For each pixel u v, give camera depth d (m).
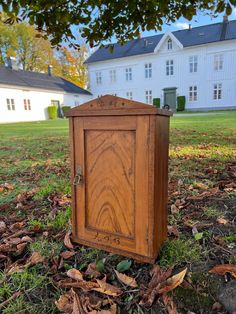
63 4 1.86
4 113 17.77
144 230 0.97
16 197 1.95
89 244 1.11
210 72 17.98
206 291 0.86
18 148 4.54
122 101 0.92
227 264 0.96
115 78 21.62
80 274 0.99
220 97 18.06
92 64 22.50
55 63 25.38
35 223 1.46
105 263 1.05
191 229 1.28
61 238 1.27
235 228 1.27
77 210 1.13
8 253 1.18
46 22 1.92
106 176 1.02
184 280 0.90
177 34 19.84
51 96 20.84
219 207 1.53
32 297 0.90
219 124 7.38
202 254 1.05
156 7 2.10
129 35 2.42
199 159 2.86
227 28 17.80
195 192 1.81
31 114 19.52
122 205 1.00
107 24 2.21
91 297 0.88
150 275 0.96
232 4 1.92
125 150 0.95
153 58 19.64
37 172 2.71
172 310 0.80
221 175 2.21
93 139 1.02
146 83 20.28
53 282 0.96
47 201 1.84
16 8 1.71
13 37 22.45
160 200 1.00
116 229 1.03
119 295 0.88
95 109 0.98
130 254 1.01
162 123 0.95
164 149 0.99
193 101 18.94
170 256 1.04
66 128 9.15
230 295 0.82
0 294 0.92
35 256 1.12
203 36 18.22
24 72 20.77
